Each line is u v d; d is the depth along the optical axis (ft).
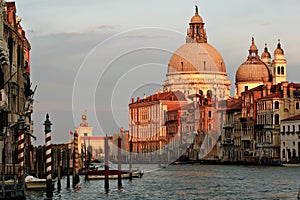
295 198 286.46
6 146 284.82
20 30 351.67
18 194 221.66
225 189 337.52
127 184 365.40
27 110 350.84
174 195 303.27
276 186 358.43
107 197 291.79
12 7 326.24
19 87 333.62
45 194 280.92
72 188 336.49
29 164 328.90
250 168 621.31
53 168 383.04
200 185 364.79
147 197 294.05
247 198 288.92
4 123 275.39
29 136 358.23
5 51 280.31
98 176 400.88
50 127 253.85
